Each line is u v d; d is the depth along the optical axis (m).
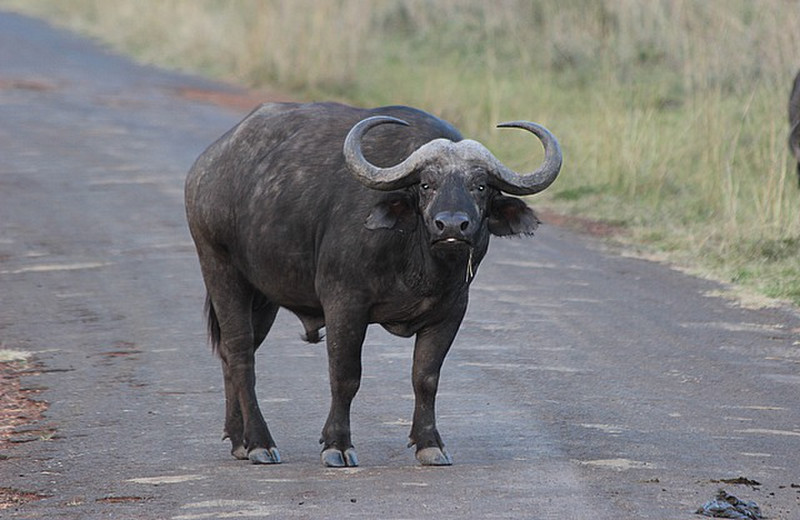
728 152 67.50
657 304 47.50
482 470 28.31
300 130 30.38
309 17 103.19
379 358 39.69
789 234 56.09
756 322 45.19
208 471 28.80
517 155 73.00
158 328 43.91
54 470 29.42
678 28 87.69
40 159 73.12
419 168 27.08
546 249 56.75
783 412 34.72
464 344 41.44
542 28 104.00
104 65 108.75
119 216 60.97
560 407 34.59
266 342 41.84
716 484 27.52
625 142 68.88
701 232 58.34
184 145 78.25
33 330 43.91
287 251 29.64
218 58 109.06
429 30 110.88
